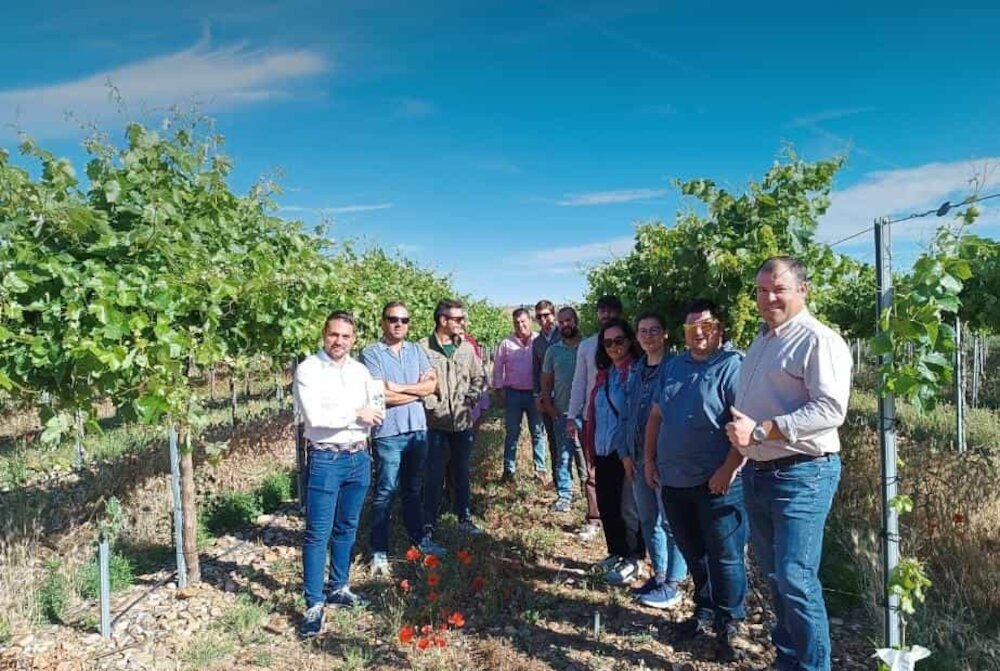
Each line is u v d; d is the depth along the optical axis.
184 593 4.39
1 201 3.58
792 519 2.79
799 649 2.86
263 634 3.88
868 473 6.13
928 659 3.35
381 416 4.05
